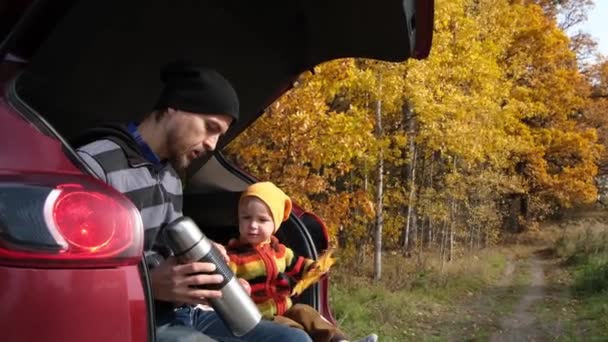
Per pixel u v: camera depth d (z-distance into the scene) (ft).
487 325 45.42
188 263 6.70
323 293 10.75
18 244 5.27
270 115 29.84
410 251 76.84
